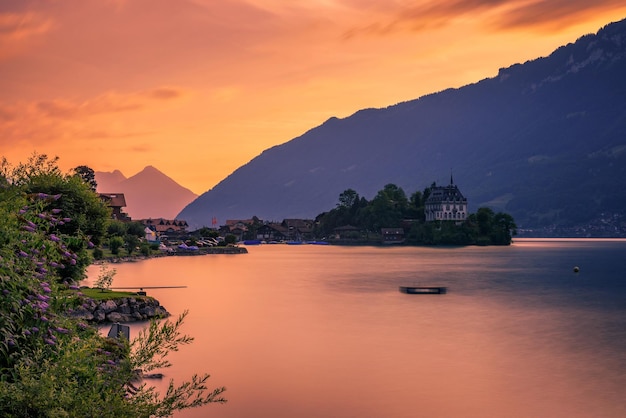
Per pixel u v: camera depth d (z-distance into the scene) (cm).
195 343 5303
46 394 1477
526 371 4428
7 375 1509
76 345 1672
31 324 1622
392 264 19100
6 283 1605
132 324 6175
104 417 1545
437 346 5322
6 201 1869
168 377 4069
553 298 9406
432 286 11388
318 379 4141
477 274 14800
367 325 6506
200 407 3456
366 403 3609
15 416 1472
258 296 9325
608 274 15025
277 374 4259
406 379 4178
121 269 14825
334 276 13812
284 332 5969
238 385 3941
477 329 6288
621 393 3850
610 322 6850
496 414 3428
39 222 1878
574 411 3519
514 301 8962
